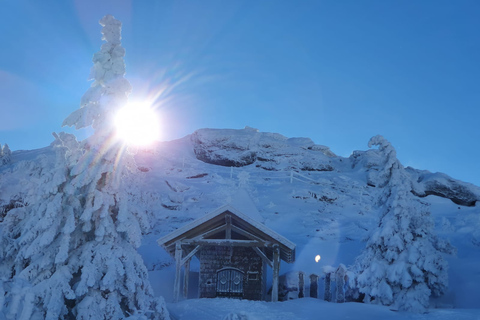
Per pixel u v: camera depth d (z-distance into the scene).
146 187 50.06
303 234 40.09
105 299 13.58
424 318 17.27
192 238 23.86
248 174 55.72
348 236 38.94
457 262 23.16
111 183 14.20
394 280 19.91
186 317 18.72
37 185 13.94
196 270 29.66
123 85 14.82
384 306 20.02
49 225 13.00
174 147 72.62
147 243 35.97
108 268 13.50
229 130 74.62
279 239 23.28
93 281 13.09
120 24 15.33
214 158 67.38
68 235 13.30
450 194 54.81
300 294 23.70
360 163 69.75
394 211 21.31
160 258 32.06
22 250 13.23
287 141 78.81
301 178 60.81
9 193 18.50
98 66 14.84
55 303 12.52
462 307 19.53
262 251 24.66
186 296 23.73
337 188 56.47
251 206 29.11
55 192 13.37
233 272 24.53
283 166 64.88
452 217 43.41
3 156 52.31
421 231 20.72
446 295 20.30
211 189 52.31
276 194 52.53
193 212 44.38
